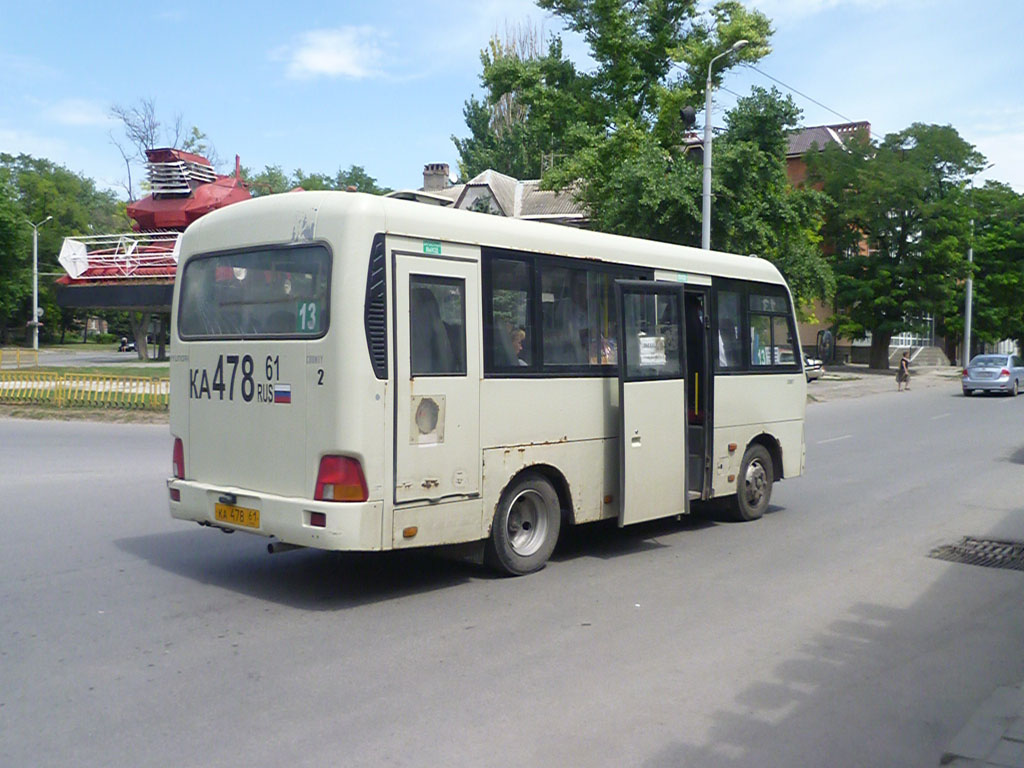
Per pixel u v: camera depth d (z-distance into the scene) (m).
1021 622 6.85
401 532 6.95
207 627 6.46
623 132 28.89
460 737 4.67
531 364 8.02
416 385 7.05
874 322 47.06
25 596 7.20
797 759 4.51
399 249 7.01
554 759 4.43
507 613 6.89
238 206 7.66
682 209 26.34
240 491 7.31
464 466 7.41
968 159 45.88
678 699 5.23
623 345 8.70
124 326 88.38
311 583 7.72
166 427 21.41
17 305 72.06
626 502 8.73
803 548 9.36
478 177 43.53
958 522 10.75
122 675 5.50
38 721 4.82
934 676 5.70
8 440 18.27
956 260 45.38
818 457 16.84
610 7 30.28
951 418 25.25
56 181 88.25
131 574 7.93
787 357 11.42
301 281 7.05
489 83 32.97
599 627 6.56
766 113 27.19
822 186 48.47
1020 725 4.96
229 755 4.43
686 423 9.50
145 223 33.28
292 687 5.33
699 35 30.70
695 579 8.02
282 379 7.08
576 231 8.61
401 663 5.75
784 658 5.97
